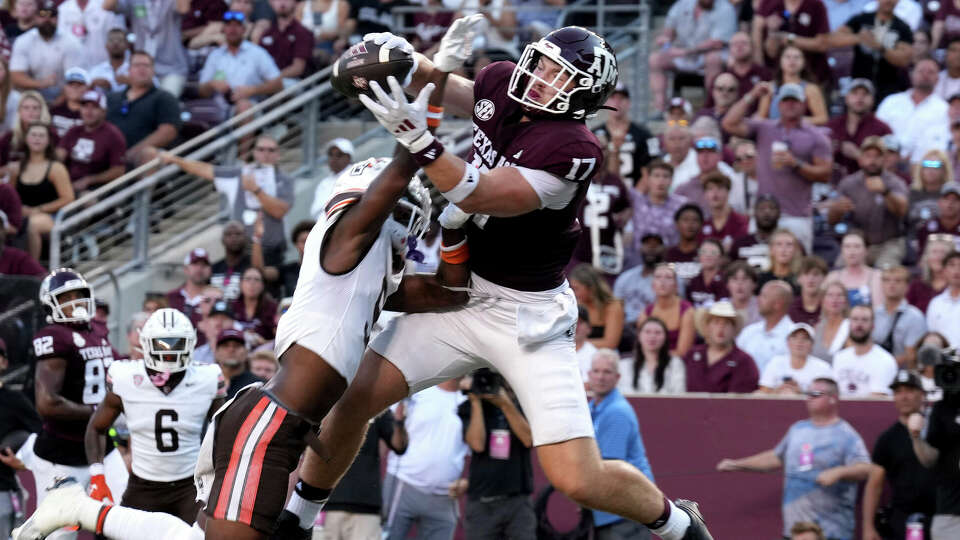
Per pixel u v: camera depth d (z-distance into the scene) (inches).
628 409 947.3
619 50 1606.8
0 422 1048.2
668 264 1125.1
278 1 1566.2
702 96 1555.1
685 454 1008.2
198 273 1257.4
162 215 1482.5
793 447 975.0
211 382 907.4
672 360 1064.2
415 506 991.0
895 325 1085.1
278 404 546.3
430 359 591.5
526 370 573.3
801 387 1031.0
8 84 1534.2
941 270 1122.7
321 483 601.6
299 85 1486.2
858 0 1497.3
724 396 1007.0
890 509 946.7
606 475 575.5
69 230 1405.0
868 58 1425.9
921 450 927.7
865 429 976.3
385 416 954.1
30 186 1389.0
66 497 627.5
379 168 569.0
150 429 890.7
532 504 964.6
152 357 881.5
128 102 1498.5
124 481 1003.9
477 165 567.5
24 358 1130.7
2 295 1139.3
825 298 1082.7
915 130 1353.3
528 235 562.9
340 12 1603.1
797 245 1154.0
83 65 1605.6
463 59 512.4
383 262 563.2
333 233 549.0
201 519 562.3
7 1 1689.2
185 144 1421.0
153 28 1588.3
